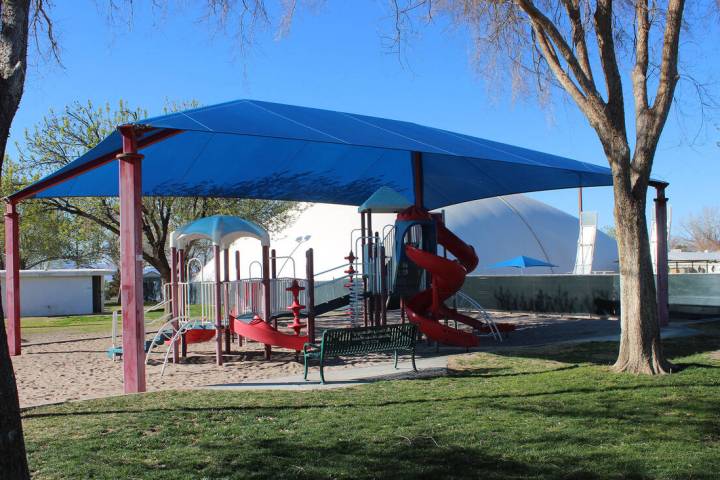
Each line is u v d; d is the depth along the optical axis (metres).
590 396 7.43
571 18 9.58
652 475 4.63
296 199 20.47
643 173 9.16
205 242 40.47
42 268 53.53
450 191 20.50
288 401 7.61
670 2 8.88
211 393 8.32
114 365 12.65
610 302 19.83
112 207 29.81
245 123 9.83
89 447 5.59
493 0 10.56
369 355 12.48
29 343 17.59
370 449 5.40
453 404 7.13
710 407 6.77
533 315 22.03
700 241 79.50
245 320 12.63
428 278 15.98
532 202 46.44
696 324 16.31
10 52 3.27
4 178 27.16
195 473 4.86
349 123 12.37
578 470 4.77
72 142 28.39
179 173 16.41
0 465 3.00
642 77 9.21
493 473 4.74
